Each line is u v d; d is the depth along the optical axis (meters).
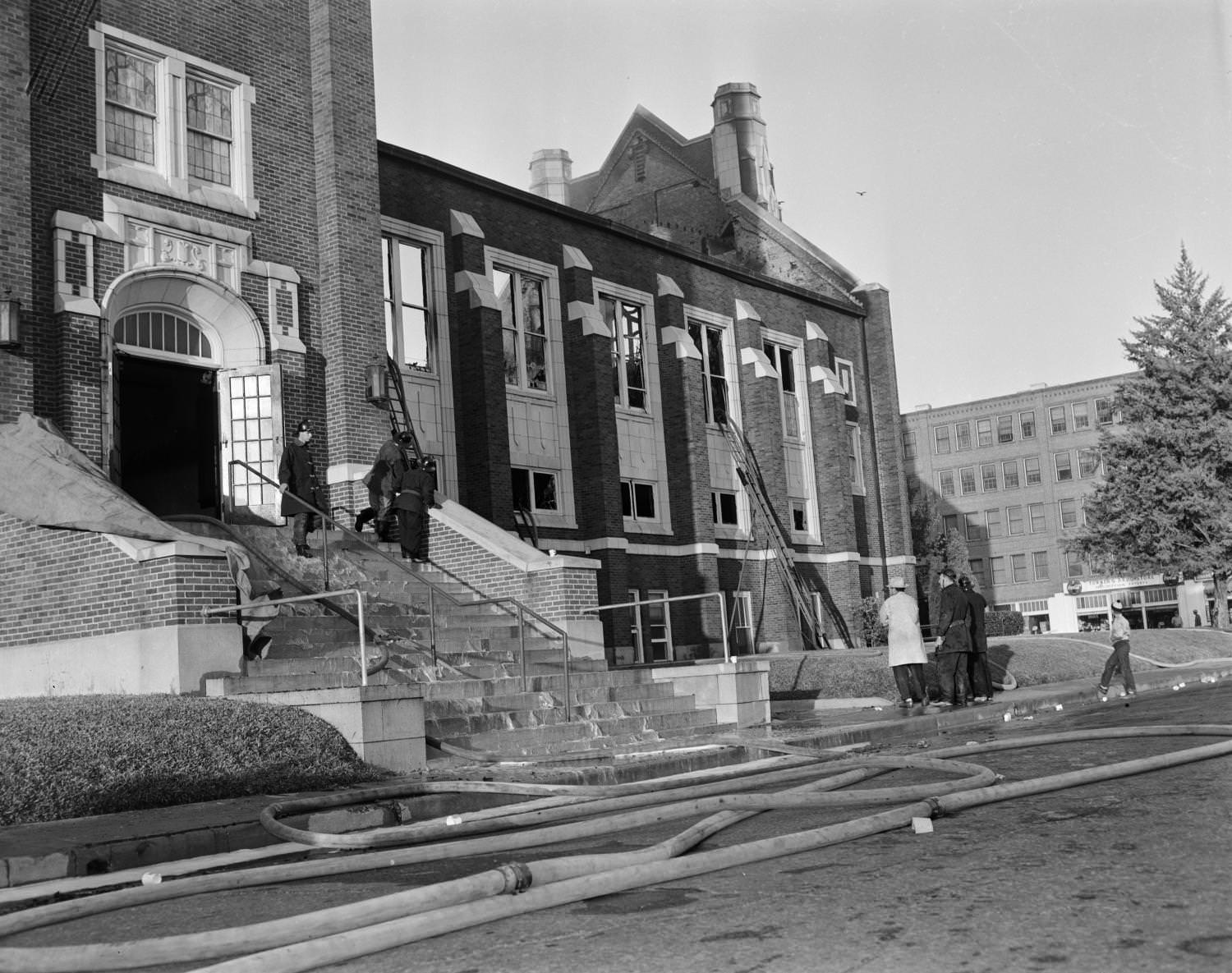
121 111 18.75
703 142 46.31
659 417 31.12
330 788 10.72
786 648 33.16
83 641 13.30
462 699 14.18
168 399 21.88
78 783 9.27
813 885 5.22
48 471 14.38
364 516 19.95
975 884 4.97
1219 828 5.78
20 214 16.47
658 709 16.50
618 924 4.75
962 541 53.53
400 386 22.30
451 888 5.03
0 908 6.44
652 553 29.97
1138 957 3.73
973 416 78.25
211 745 10.43
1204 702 15.97
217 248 19.42
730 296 34.75
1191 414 48.12
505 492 25.09
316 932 4.68
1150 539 47.50
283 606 15.34
